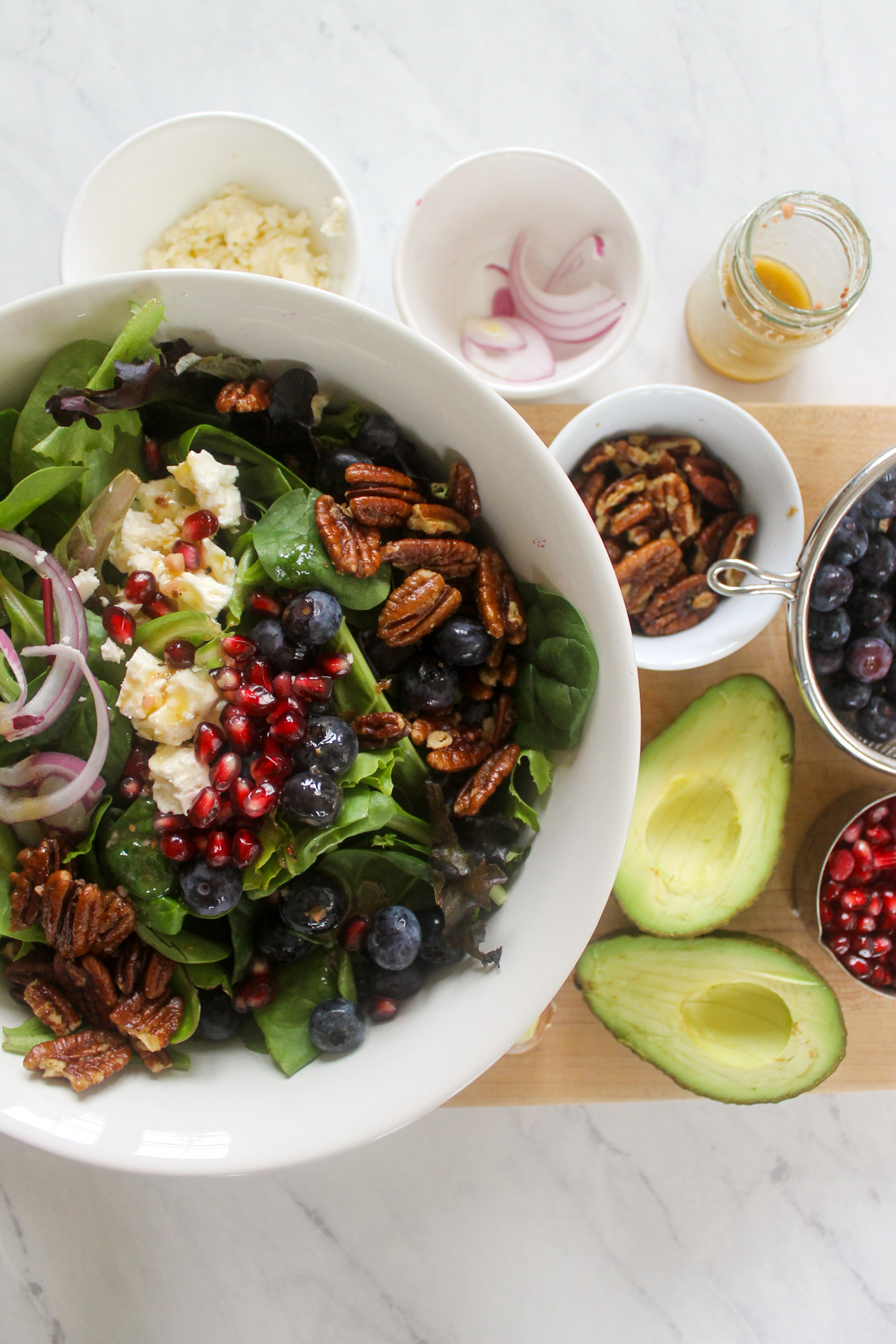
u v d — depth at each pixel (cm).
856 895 55
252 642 45
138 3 57
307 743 44
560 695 45
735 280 53
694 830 56
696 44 59
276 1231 57
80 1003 45
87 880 45
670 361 58
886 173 59
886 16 59
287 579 45
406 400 45
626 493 53
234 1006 46
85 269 53
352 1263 57
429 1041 45
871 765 51
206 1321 56
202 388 46
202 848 44
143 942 45
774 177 59
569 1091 55
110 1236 56
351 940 46
